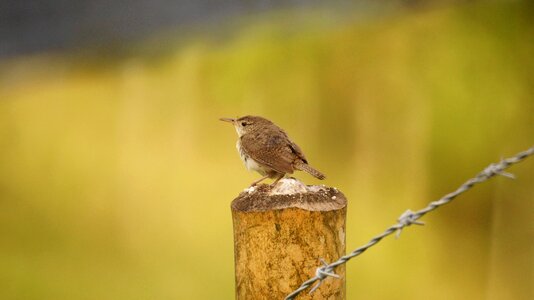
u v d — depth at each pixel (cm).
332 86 1340
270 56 1308
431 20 1338
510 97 1316
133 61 1189
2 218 1393
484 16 1334
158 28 962
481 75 1324
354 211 1306
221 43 1182
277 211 460
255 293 472
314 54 1322
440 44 1334
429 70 1331
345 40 1328
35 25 865
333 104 1340
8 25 860
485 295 1294
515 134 1315
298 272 465
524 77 1317
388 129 1333
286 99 1340
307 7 1255
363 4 1303
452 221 1318
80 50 929
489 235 1309
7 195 1396
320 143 1341
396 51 1335
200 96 1352
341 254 477
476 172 1317
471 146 1317
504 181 1315
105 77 1308
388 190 1318
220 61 1290
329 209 463
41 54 879
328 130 1341
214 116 1359
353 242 1290
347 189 1322
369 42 1334
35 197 1400
